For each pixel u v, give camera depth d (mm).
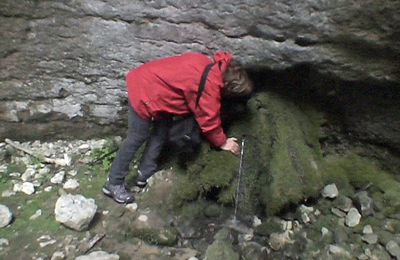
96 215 2689
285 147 2723
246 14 2461
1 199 2781
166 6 2535
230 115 2834
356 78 2543
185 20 2559
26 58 2797
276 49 2529
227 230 2662
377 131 2775
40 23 2676
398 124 2693
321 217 2705
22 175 2916
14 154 3033
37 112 2998
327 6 2338
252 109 2770
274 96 2760
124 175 2705
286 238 2598
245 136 2814
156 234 2594
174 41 2645
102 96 2930
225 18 2498
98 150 3033
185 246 2600
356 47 2430
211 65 2402
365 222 2672
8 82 2887
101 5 2590
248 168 2787
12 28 2693
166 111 2502
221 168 2721
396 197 2734
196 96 2412
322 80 2621
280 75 2652
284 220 2699
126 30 2652
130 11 2586
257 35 2516
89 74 2844
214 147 2773
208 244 2613
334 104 2746
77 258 2420
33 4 2615
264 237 2635
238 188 2764
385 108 2662
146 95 2445
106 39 2699
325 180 2811
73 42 2729
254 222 2713
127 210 2727
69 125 3068
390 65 2447
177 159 2861
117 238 2592
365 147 2883
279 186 2672
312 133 2826
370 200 2734
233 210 2758
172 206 2742
